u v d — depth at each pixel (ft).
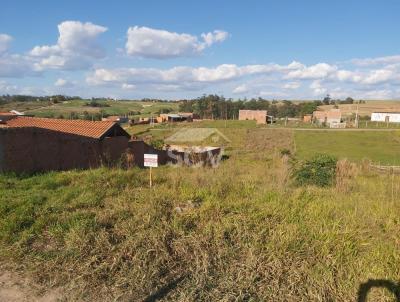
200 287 12.67
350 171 36.40
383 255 14.35
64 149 46.70
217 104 332.39
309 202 21.27
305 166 35.70
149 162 25.08
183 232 16.35
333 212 19.36
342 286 12.72
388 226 17.63
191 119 286.25
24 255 14.94
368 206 21.30
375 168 56.13
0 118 67.21
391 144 156.46
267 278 13.19
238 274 13.37
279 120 302.66
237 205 19.93
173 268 14.03
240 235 16.12
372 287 12.60
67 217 18.26
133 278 13.20
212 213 18.63
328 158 36.94
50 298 12.19
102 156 54.65
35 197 21.84
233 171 38.32
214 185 25.07
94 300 12.08
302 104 359.25
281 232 16.11
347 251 14.64
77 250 14.97
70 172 31.37
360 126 233.96
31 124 64.80
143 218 17.95
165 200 21.25
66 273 13.52
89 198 21.99
